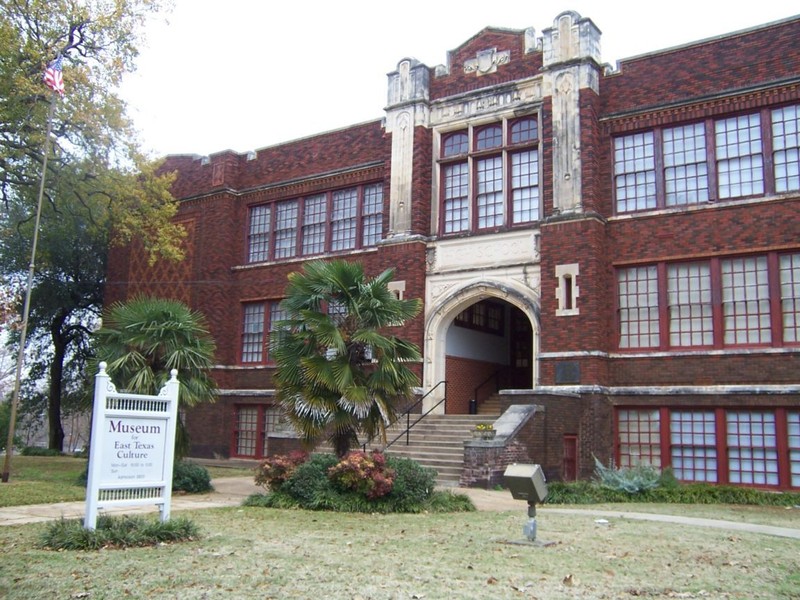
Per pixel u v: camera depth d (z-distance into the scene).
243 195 30.17
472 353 25.83
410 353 15.34
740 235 19.53
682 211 20.39
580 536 10.49
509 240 22.64
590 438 19.91
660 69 21.34
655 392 19.98
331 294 15.55
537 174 22.81
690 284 20.23
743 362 19.03
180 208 31.19
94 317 37.88
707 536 10.76
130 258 32.22
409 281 24.00
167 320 16.78
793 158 19.20
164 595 6.88
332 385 14.23
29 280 19.50
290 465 14.48
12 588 7.10
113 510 12.95
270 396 27.69
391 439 21.75
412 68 25.30
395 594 6.95
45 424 64.69
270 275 28.75
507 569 8.12
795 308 18.73
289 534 10.45
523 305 22.02
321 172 28.06
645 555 9.16
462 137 24.61
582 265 20.80
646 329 20.66
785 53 19.55
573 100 21.81
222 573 7.75
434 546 9.49
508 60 23.83
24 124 22.98
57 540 9.15
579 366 20.39
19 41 22.48
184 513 12.86
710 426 19.44
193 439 28.88
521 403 19.66
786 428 18.39
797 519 13.60
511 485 10.00
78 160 25.72
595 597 7.02
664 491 16.62
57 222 30.81
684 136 20.88
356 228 27.12
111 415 9.72
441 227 24.41
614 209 21.53
